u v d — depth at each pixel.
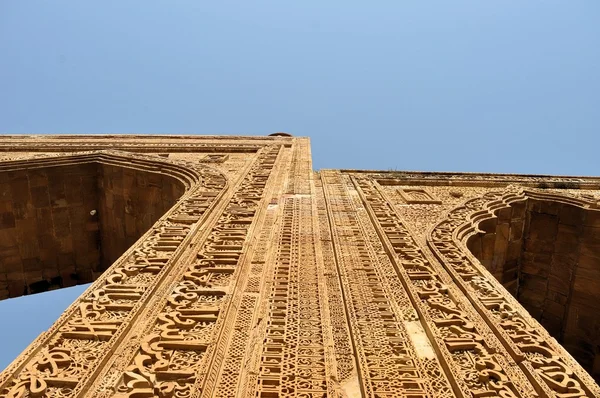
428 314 5.21
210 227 7.60
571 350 10.47
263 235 7.47
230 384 3.88
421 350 4.60
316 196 10.31
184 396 3.72
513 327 5.14
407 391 3.91
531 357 4.61
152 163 12.73
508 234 11.01
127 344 4.31
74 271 13.05
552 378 4.24
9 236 12.23
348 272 6.21
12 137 16.20
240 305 5.23
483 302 5.74
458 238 8.50
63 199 12.89
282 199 9.61
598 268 10.27
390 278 6.24
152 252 6.55
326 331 4.78
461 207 10.36
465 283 6.13
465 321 5.15
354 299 5.48
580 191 12.30
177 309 5.07
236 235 7.42
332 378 4.04
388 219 8.88
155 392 3.78
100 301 5.10
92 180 13.28
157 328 4.70
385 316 5.15
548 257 11.09
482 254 10.28
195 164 12.59
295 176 11.50
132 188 12.84
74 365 3.97
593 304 10.27
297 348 4.45
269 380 3.96
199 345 4.41
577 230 10.72
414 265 6.71
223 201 9.19
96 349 4.23
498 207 10.70
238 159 13.77
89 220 13.25
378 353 4.44
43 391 3.61
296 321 4.93
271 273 6.08
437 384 4.06
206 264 6.27
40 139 16.00
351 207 9.42
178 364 4.14
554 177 13.54
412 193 11.68
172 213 8.38
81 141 15.70
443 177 13.05
